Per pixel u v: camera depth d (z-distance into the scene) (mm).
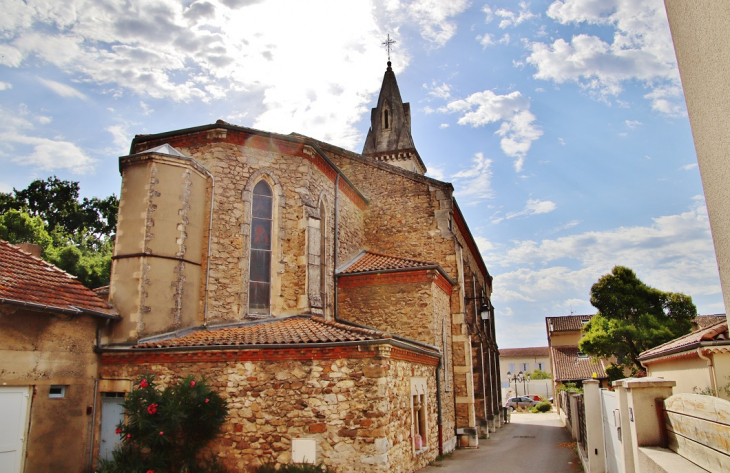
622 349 28984
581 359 49844
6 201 43594
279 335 13125
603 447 11656
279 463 11594
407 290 18469
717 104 3652
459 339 21328
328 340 12195
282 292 16422
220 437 11945
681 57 4320
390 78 39688
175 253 14516
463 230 26641
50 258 31656
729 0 3346
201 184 15750
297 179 17453
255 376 12180
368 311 18672
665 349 16531
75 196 47031
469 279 26641
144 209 14320
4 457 10773
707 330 13969
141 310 13602
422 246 22328
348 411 11602
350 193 21797
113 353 13000
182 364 12617
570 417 25375
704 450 4812
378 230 23047
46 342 11891
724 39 3453
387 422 11617
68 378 12297
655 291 29500
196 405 11562
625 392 7125
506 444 21781
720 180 3721
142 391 11609
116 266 14125
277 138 16891
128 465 11172
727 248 3680
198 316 15008
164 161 14820
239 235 16047
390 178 23484
